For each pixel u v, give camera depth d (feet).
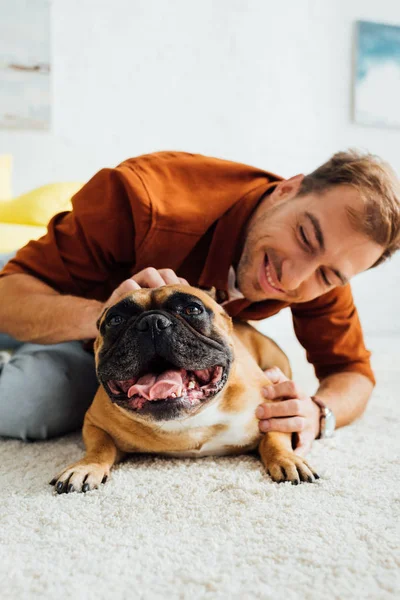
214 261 5.71
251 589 2.80
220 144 15.14
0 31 13.09
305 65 15.65
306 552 3.17
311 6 15.56
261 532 3.45
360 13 15.97
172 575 2.96
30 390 5.58
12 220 10.29
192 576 2.92
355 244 5.23
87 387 6.03
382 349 12.80
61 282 5.85
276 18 15.30
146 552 3.22
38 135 13.65
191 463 4.90
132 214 5.57
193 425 4.76
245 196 5.90
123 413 4.81
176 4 14.51
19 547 3.30
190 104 14.82
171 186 5.80
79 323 5.25
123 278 6.11
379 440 5.55
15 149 13.51
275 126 15.53
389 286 16.70
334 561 3.07
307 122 15.79
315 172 5.64
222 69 14.99
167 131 14.69
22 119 13.39
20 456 5.22
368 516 3.67
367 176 5.26
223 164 6.25
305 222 5.21
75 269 5.84
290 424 5.02
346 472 4.56
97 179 5.87
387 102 16.28
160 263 5.62
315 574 2.94
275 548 3.23
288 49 15.47
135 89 14.35
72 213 5.92
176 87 14.67
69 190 11.01
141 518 3.72
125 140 14.37
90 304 5.34
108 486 4.28
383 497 4.01
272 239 5.40
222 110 15.07
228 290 6.16
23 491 4.25
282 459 4.52
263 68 15.31
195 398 4.30
